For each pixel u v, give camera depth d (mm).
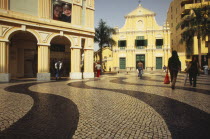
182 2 36719
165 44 38156
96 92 7105
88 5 16688
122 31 41031
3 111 4090
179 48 38906
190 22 23375
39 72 13555
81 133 2830
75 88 8391
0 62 11711
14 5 12383
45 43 13797
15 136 2689
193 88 8344
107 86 9273
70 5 15461
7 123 3273
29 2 13094
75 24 15703
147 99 5652
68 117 3699
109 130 2967
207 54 31031
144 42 39469
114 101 5344
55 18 14461
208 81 11953
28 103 4965
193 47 33062
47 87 8742
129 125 3219
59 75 14586
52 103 5016
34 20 13000
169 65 8219
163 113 4023
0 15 11516
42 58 13641
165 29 38219
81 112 4094
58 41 17844
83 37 16375
